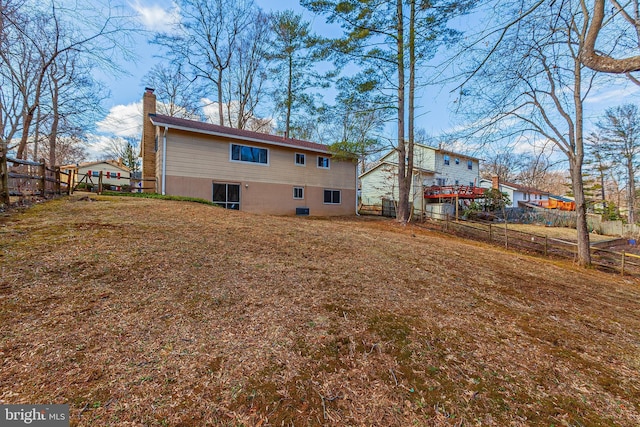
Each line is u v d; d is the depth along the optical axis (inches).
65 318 97.1
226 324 105.7
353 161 698.2
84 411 63.6
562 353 112.8
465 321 131.0
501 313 146.3
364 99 506.0
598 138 807.7
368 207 922.7
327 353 95.0
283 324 109.6
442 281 184.4
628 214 917.2
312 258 198.1
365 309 129.3
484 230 555.5
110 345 86.4
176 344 90.7
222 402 70.7
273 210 566.3
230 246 198.4
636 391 92.8
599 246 581.9
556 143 335.9
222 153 507.2
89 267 136.6
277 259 185.3
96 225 207.8
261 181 550.9
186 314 108.7
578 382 94.9
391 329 114.4
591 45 110.0
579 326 142.4
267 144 555.5
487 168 1267.2
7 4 244.1
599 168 886.4
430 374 90.1
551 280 233.3
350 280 164.1
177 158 463.8
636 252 524.1
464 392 83.4
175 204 347.9
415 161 925.8
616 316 165.9
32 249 150.1
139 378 74.9
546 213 828.0
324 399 75.5
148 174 522.3
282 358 89.9
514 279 215.5
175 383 74.8
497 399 81.9
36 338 85.4
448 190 799.1
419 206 828.0
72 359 78.8
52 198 319.6
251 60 882.8
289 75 874.1
